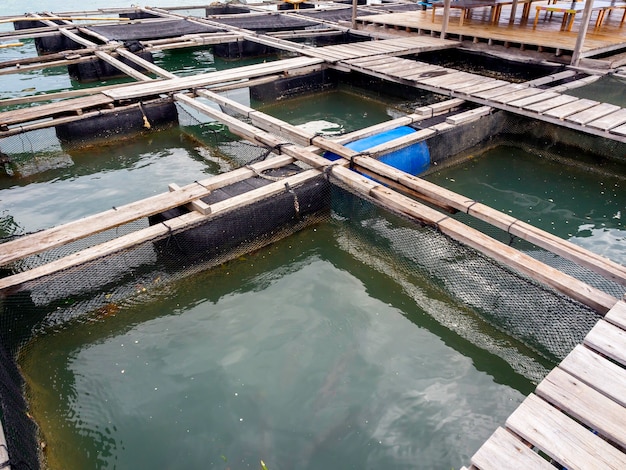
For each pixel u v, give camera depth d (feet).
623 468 8.85
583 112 23.68
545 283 13.65
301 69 34.37
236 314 15.60
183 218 16.76
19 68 34.96
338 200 19.80
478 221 20.48
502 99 25.52
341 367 13.62
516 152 27.25
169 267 16.72
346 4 63.62
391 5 58.54
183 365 13.75
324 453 11.36
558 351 13.84
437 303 16.06
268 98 34.19
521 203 22.08
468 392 12.94
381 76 31.30
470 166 25.63
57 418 12.34
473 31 38.83
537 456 9.07
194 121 30.48
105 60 36.91
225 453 11.42
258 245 18.57
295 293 16.52
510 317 14.71
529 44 34.14
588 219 20.84
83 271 15.17
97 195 22.68
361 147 22.36
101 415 12.39
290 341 14.49
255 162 21.31
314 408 12.45
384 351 14.20
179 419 12.26
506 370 13.65
